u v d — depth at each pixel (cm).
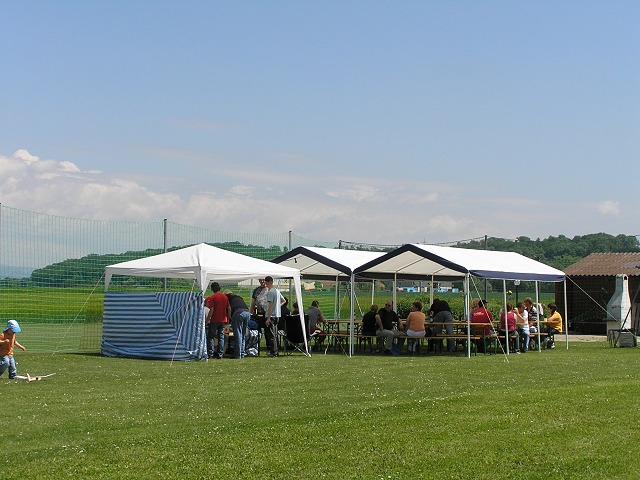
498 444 896
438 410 1091
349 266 2377
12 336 1477
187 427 991
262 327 2136
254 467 802
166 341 1947
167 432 958
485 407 1111
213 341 2005
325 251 2520
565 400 1173
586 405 1127
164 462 814
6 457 827
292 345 2269
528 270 2358
